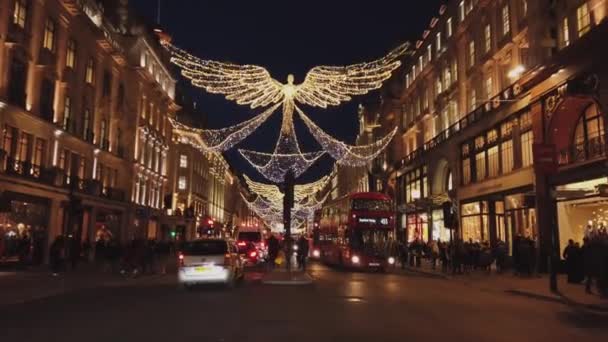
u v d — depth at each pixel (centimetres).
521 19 2897
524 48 2817
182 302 1507
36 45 3038
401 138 5525
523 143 2831
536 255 2583
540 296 1708
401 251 3509
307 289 1903
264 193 6981
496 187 3092
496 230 3216
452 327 1080
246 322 1123
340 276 2680
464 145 3716
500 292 1898
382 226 3173
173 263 3819
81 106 3697
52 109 3238
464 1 3806
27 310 1372
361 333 990
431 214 4247
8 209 2597
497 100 3048
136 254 2542
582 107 2359
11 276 2389
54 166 3244
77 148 3631
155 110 5462
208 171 8669
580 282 2088
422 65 4903
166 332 1005
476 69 3522
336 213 3625
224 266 1845
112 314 1266
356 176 7725
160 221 5638
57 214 3275
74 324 1114
